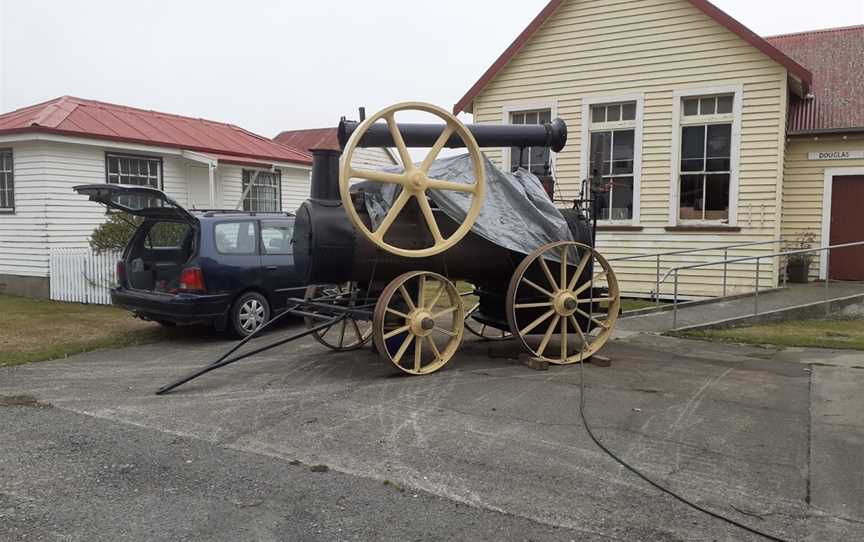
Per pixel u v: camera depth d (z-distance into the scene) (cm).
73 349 799
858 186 1262
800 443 465
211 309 826
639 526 346
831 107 1299
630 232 1282
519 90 1379
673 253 1128
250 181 1702
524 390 606
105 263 1181
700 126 1226
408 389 611
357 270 656
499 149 1405
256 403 567
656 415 529
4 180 1331
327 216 644
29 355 763
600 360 710
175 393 602
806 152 1291
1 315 1059
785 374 667
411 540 333
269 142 1853
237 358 631
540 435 482
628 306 1164
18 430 498
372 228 658
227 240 851
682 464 427
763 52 1147
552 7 1316
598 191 782
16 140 1259
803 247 1280
